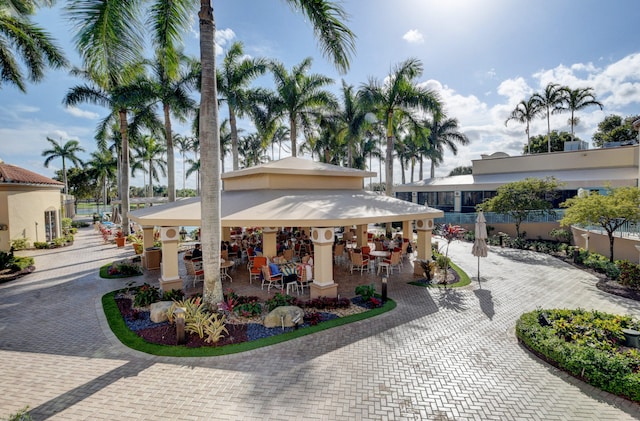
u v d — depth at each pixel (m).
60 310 11.30
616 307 11.47
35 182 24.41
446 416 5.95
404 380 7.03
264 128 28.64
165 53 12.72
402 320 10.28
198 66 25.20
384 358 7.93
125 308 11.39
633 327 8.77
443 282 14.59
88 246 25.69
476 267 17.83
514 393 6.62
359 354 8.11
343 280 15.27
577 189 29.73
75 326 9.93
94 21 10.19
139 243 20.88
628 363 6.81
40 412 6.05
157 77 24.75
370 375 7.21
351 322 10.06
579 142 33.94
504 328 9.73
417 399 6.41
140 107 26.55
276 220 11.42
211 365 7.62
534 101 39.22
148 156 54.75
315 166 17.69
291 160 18.44
